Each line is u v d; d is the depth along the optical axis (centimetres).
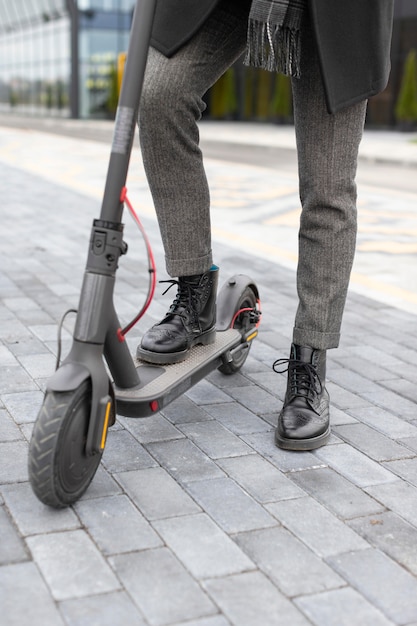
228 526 189
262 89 2939
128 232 614
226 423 254
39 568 168
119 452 228
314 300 239
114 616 153
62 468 182
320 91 221
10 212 691
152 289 200
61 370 184
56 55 3141
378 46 217
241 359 303
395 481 217
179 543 180
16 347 324
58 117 3195
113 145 184
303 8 204
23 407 260
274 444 238
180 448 233
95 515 191
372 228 675
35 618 152
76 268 477
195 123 225
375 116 2580
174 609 156
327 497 205
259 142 1870
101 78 3031
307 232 237
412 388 296
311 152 228
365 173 1246
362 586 166
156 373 227
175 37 208
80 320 186
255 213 754
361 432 251
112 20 2973
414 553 180
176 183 229
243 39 223
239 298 289
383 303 427
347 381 301
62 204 749
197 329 247
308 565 173
